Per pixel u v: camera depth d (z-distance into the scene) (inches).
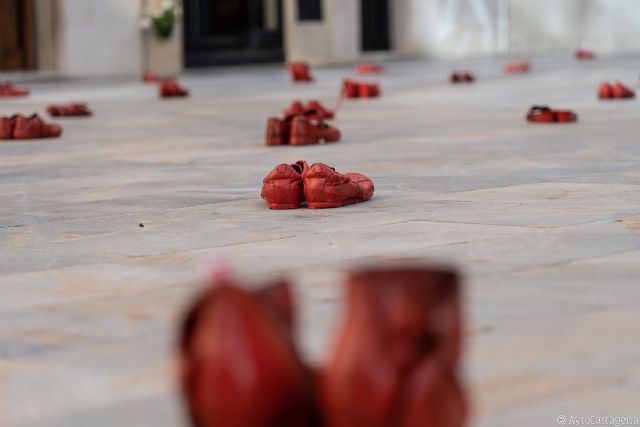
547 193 381.4
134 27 1708.9
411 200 374.0
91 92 1225.4
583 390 163.8
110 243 309.7
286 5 1913.1
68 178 473.4
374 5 2098.9
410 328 122.6
